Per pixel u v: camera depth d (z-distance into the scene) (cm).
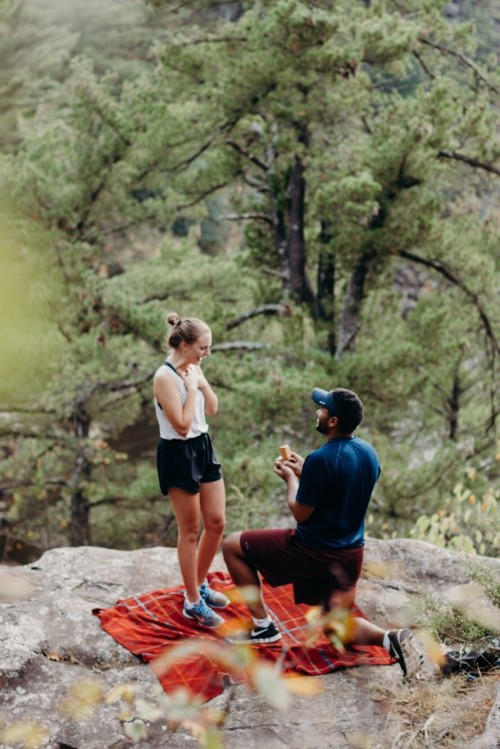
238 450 1197
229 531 852
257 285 1627
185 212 1678
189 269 1528
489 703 341
